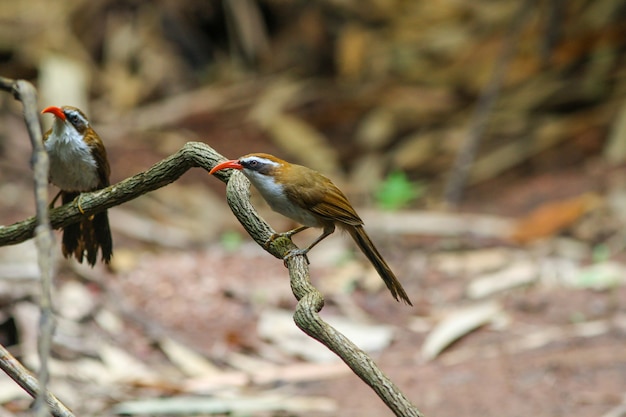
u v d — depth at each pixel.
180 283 11.14
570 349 9.09
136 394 8.32
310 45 20.50
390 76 19.72
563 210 13.27
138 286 10.97
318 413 7.88
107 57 19.42
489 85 16.25
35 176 3.31
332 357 9.43
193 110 18.86
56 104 17.03
